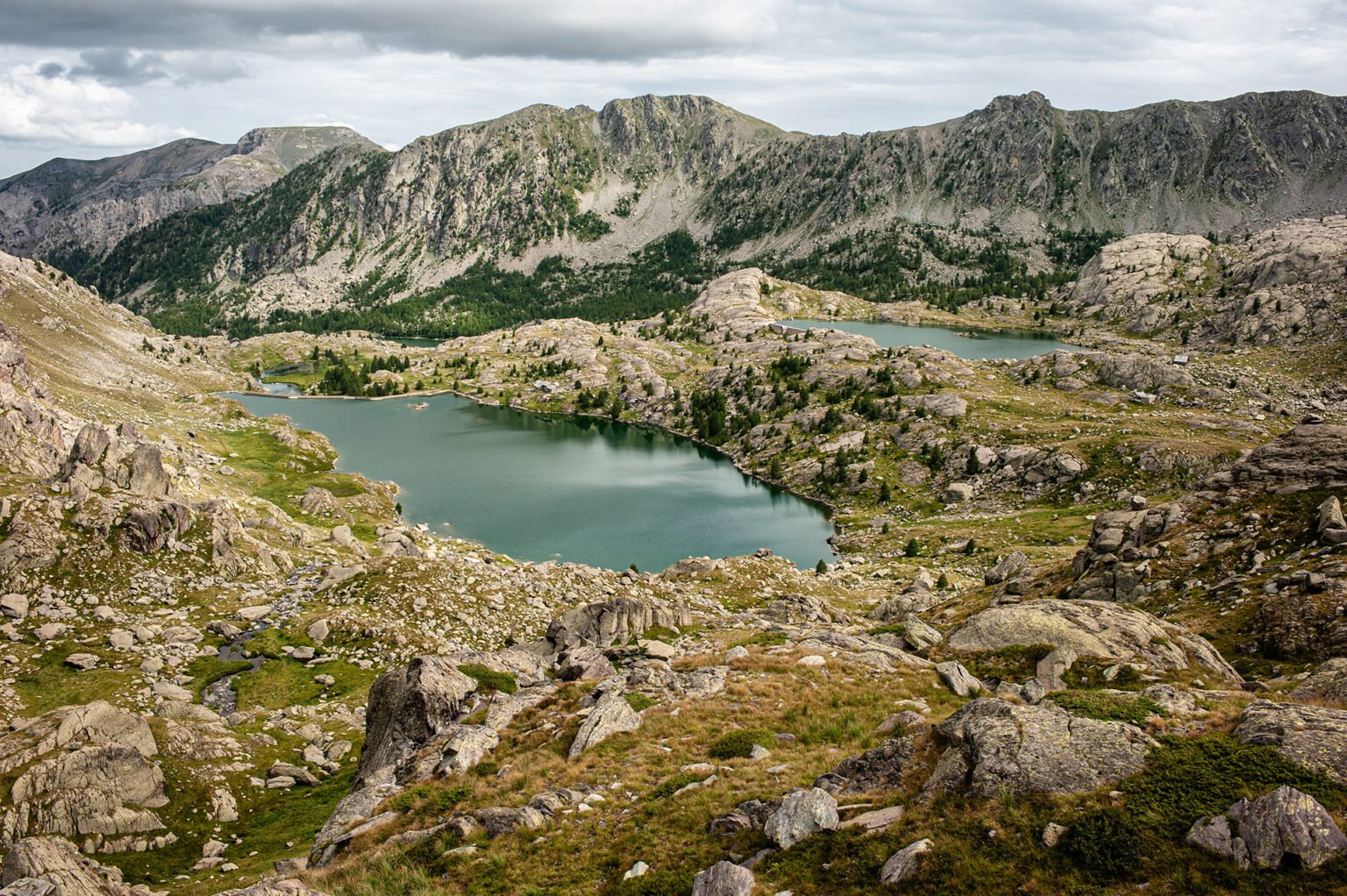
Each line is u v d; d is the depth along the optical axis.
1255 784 19.77
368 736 42.94
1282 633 43.31
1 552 74.00
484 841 27.48
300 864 31.64
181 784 45.69
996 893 18.72
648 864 24.08
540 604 82.00
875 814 23.20
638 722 36.31
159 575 80.19
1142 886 17.88
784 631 57.88
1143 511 68.38
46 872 25.72
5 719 54.59
